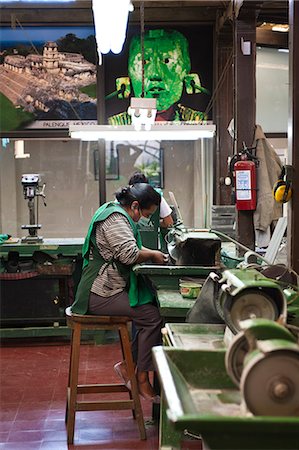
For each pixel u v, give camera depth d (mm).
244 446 1321
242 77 4371
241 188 4125
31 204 5156
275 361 1407
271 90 5887
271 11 4719
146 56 5797
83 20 5633
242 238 4180
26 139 5824
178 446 2586
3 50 5668
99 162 5902
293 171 2906
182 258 3123
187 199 6164
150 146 6035
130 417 3564
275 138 5914
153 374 3725
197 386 1745
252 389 1409
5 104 5738
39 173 6086
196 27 5781
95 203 6160
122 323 3230
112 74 5781
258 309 1980
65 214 6176
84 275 3307
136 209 3414
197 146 6000
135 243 3238
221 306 2162
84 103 5773
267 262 2982
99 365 4539
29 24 5641
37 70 5715
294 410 1405
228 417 1294
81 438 3266
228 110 5762
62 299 5176
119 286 3236
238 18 4348
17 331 5062
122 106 5812
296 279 2629
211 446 1321
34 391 4000
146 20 5727
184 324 2381
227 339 2113
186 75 5832
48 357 4789
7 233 6109
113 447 3152
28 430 3377
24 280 5133
